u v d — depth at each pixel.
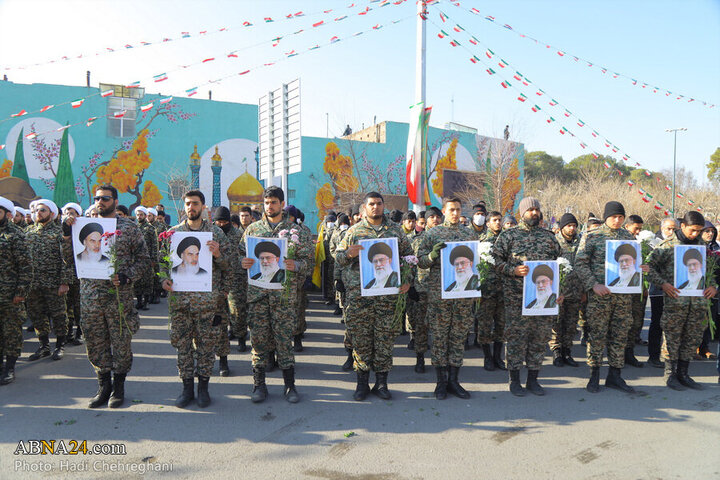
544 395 4.93
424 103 10.70
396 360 6.39
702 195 30.31
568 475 3.25
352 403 4.66
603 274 5.02
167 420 4.20
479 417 4.29
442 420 4.21
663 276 5.33
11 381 5.23
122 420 4.20
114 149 24.05
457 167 35.16
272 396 4.85
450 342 4.87
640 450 3.62
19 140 22.20
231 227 6.47
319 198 30.61
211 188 26.17
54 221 6.38
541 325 4.89
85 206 23.56
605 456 3.52
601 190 34.56
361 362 4.77
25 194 22.31
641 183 35.22
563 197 36.72
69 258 5.75
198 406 4.51
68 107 23.12
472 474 3.26
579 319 7.37
